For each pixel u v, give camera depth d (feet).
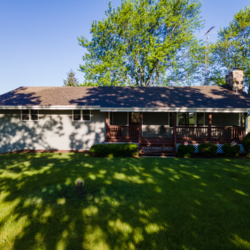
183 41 82.64
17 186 19.94
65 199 16.87
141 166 28.02
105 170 25.85
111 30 80.79
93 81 85.15
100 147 35.76
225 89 49.24
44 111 43.01
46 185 20.26
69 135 43.11
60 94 47.42
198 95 45.06
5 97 45.06
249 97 42.63
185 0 80.12
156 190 18.79
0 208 15.30
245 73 82.23
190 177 22.79
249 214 14.40
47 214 14.34
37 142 43.11
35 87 54.54
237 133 39.14
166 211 14.75
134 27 79.41
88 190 18.88
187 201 16.44
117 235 11.92
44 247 10.91
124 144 37.06
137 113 47.52
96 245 11.05
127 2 77.77
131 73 91.45
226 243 11.25
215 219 13.73
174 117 38.32
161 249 10.75
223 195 17.67
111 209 15.05
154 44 77.15
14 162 30.83
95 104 40.04
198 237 11.75
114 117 46.98
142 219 13.67
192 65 87.61
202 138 39.60
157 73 89.56
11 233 12.17
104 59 82.07
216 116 44.98
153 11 78.38
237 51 83.76
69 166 27.96
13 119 43.01
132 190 18.80
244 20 80.23
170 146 38.70
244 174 23.91
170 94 46.60
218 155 37.09
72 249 10.76
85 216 14.06
